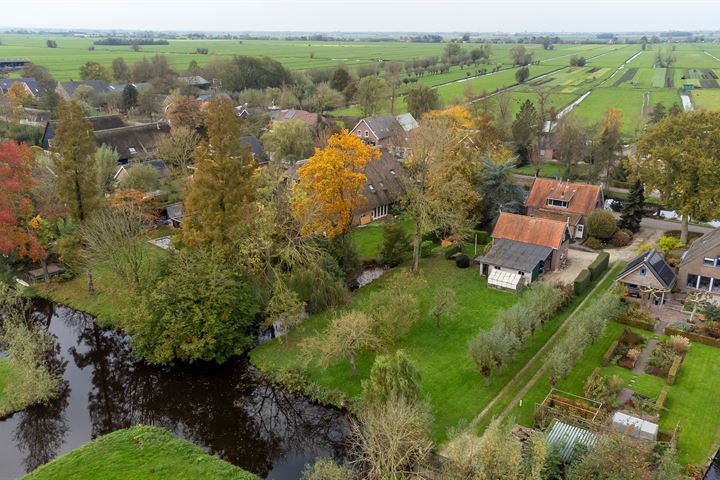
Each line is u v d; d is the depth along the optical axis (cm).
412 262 6362
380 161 7994
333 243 5709
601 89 18125
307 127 10306
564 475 2970
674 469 2753
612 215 6675
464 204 6581
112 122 11012
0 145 5544
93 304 5625
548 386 4025
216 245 4991
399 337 4622
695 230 7019
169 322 4494
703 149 6119
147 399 4425
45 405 4306
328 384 4178
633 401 3747
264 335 5038
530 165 10269
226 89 16600
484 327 4869
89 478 3266
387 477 2980
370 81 13538
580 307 5188
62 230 6262
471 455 2873
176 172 8538
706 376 4091
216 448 3878
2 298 5259
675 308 5100
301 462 3700
